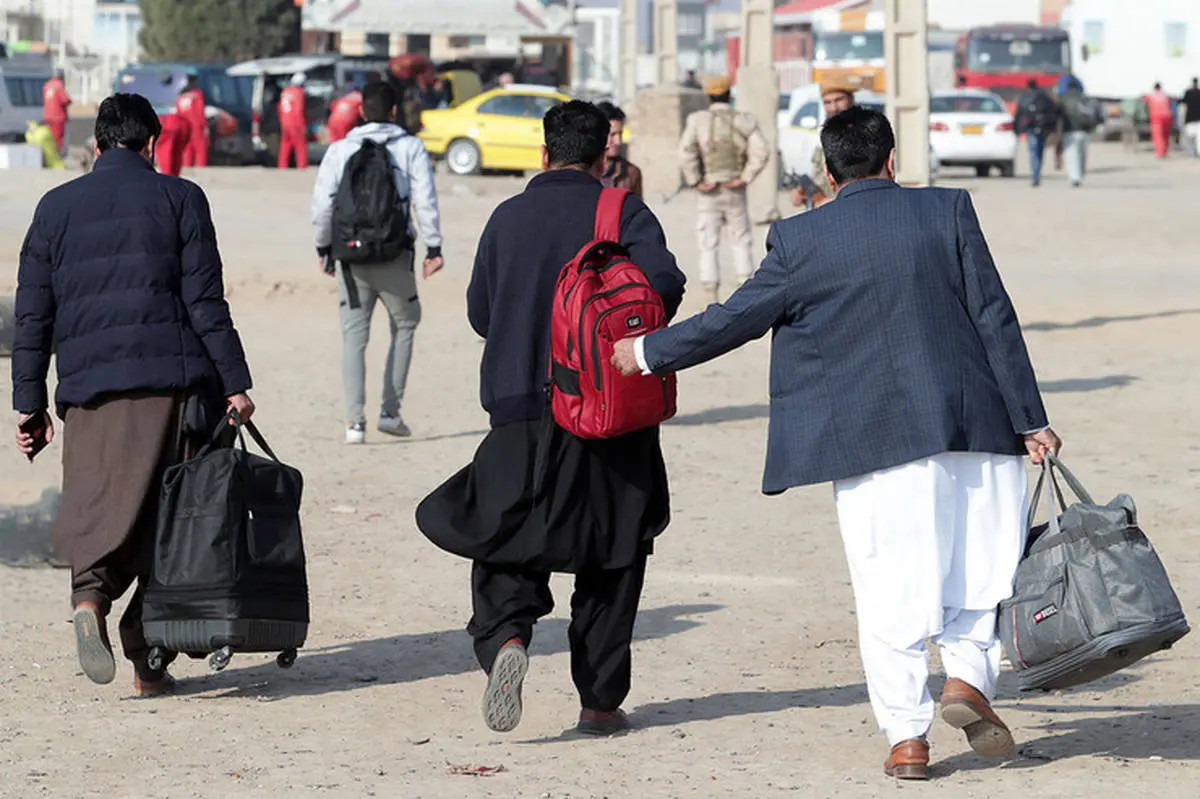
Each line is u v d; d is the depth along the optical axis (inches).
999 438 298.8
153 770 315.3
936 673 393.1
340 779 307.7
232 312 1089.4
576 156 339.0
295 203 1567.4
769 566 503.2
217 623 354.6
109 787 303.4
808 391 303.4
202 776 310.3
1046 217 1612.9
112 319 363.3
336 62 2345.0
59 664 405.1
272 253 1267.2
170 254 366.9
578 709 365.4
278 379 853.2
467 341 992.2
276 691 381.7
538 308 331.6
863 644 305.7
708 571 497.4
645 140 1931.6
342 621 446.0
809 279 302.0
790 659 406.9
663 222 1549.0
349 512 573.0
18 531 533.3
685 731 345.4
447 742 337.4
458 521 328.8
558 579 498.6
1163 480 612.1
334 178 659.4
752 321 304.7
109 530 360.2
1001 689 383.2
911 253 299.0
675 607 458.3
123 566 368.8
